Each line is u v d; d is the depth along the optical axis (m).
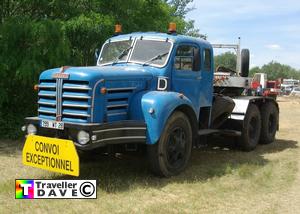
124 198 5.85
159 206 5.56
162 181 6.71
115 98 6.41
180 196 6.04
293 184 6.80
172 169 6.96
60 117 6.21
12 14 10.65
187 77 7.59
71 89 6.13
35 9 10.75
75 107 6.11
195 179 6.89
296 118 17.23
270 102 10.65
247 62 10.51
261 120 10.37
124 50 7.59
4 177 6.67
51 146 6.06
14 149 8.80
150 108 6.48
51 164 6.07
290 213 5.54
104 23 10.47
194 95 7.80
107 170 7.26
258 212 5.54
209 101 8.30
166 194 6.10
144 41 7.52
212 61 8.28
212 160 8.42
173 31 7.56
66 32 10.09
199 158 8.58
